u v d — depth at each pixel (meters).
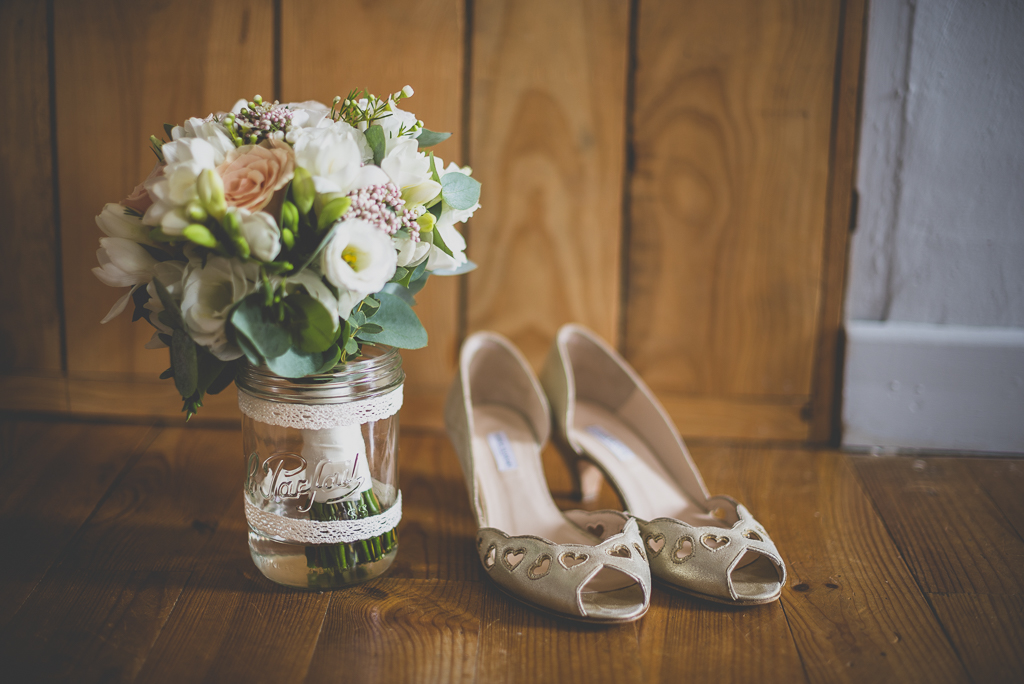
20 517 1.10
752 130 1.30
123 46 1.27
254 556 0.95
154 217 0.74
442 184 0.88
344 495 0.90
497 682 0.81
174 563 1.01
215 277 0.76
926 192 1.30
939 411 1.36
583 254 1.37
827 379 1.39
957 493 1.24
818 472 1.31
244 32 1.27
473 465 1.06
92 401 1.41
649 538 0.97
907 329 1.35
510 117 1.31
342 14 1.27
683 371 1.41
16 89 1.29
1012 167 1.28
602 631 0.89
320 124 0.82
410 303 0.95
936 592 0.98
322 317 0.76
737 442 1.42
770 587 0.93
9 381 1.40
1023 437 1.36
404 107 1.31
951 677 0.83
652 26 1.27
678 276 1.37
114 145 1.31
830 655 0.86
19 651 0.83
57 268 1.36
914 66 1.25
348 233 0.75
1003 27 1.23
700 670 0.83
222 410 1.42
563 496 1.25
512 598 0.93
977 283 1.34
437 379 1.42
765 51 1.26
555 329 1.40
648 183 1.33
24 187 1.32
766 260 1.35
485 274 1.38
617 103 1.30
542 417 1.17
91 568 0.99
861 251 1.34
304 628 0.89
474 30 1.27
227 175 0.75
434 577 1.00
